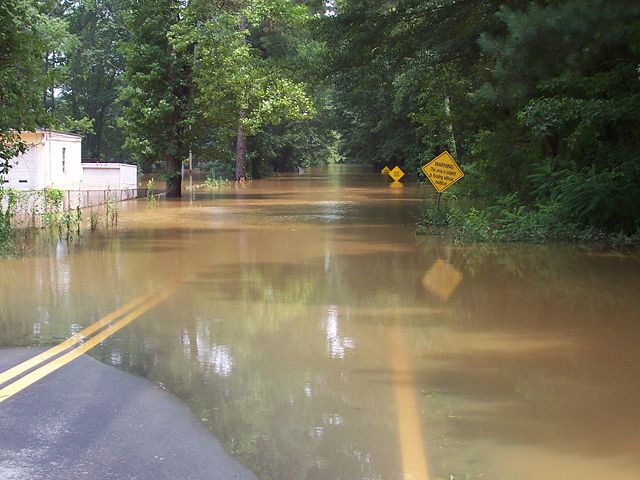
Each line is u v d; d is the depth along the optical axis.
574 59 13.87
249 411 5.33
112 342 7.34
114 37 60.47
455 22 19.94
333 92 71.19
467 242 15.55
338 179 54.75
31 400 5.53
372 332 7.79
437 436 4.86
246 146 55.88
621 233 15.11
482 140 21.42
